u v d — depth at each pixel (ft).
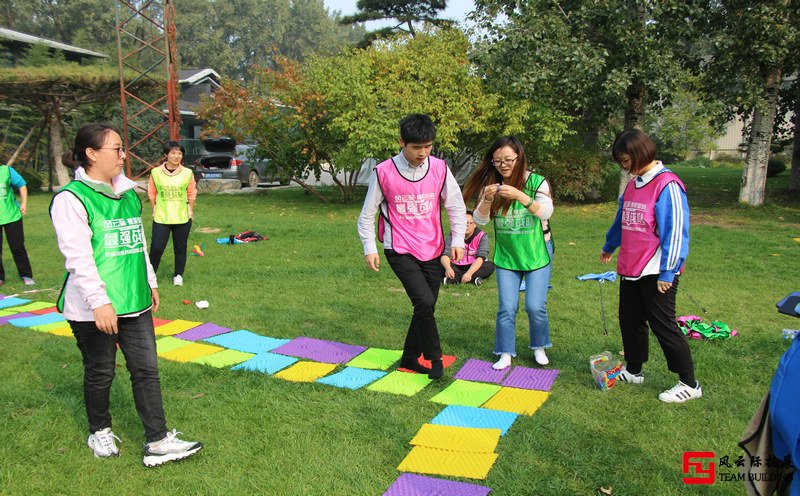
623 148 12.32
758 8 39.34
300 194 59.72
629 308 13.03
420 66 45.52
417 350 14.11
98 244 9.66
